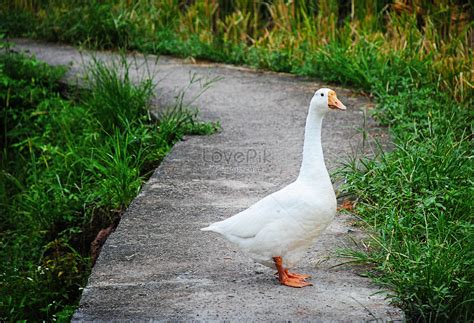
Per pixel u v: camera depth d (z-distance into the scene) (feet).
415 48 40.47
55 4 54.08
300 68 42.75
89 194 28.78
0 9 55.47
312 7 48.11
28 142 37.50
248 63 45.85
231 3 51.19
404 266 18.99
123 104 34.50
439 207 22.31
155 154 30.73
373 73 38.40
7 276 26.30
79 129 35.91
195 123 33.35
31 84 41.14
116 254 20.52
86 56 46.88
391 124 32.53
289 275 18.88
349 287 18.43
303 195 17.75
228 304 17.47
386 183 23.77
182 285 18.57
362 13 46.11
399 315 16.99
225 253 20.56
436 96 34.22
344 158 28.22
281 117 34.65
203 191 25.50
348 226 22.30
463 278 18.13
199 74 42.96
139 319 16.84
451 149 24.90
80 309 17.37
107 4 52.19
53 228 28.99
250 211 18.12
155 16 51.60
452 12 42.50
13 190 35.29
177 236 21.74
